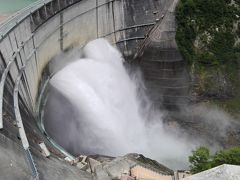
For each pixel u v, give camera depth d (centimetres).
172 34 8512
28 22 6338
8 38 5562
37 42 6600
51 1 7038
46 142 5156
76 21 7788
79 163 4938
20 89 5391
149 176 4794
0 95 4394
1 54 5212
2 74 5003
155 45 8412
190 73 8638
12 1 8262
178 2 8788
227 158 4944
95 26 8369
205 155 5256
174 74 8438
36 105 6238
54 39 7219
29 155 3909
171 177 4931
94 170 4725
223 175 3266
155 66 8462
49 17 6956
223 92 8738
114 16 8775
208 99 8706
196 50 8806
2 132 3784
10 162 3591
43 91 6700
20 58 5834
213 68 8775
